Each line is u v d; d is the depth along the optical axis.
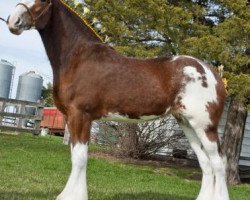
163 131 15.12
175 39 11.05
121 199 7.15
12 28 5.77
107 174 10.70
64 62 6.02
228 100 13.31
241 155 16.41
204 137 6.09
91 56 6.00
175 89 6.08
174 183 10.68
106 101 5.95
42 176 8.75
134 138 15.06
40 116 19.66
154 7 10.77
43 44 6.19
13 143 14.61
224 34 10.47
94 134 15.66
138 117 6.09
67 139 17.52
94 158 13.67
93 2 11.28
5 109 20.38
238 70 11.16
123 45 11.78
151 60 6.25
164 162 15.37
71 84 5.90
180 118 6.37
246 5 11.24
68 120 5.93
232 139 12.99
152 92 6.00
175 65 6.16
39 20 5.93
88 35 6.16
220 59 10.38
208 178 6.28
